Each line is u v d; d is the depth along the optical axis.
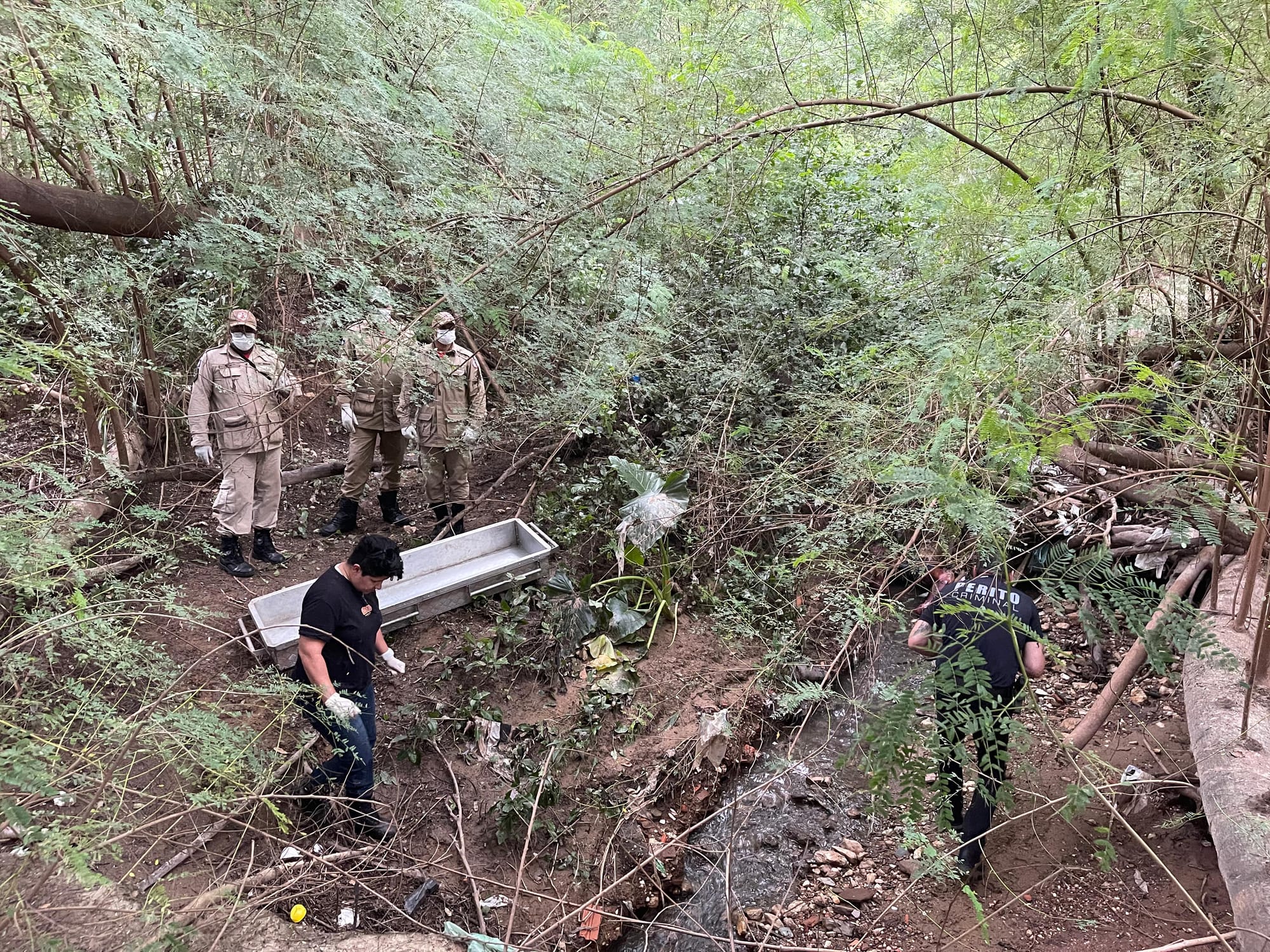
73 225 3.72
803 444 4.80
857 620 3.44
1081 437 2.16
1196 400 2.74
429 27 4.57
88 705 2.38
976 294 3.17
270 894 3.04
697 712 4.61
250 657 4.20
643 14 6.22
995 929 3.28
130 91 3.47
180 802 2.72
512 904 3.35
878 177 6.29
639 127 4.78
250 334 4.58
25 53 2.84
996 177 3.57
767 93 5.33
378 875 3.41
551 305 4.38
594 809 4.01
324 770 3.50
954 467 2.06
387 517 5.73
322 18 3.79
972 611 1.98
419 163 3.90
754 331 5.65
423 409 5.18
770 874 3.84
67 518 3.07
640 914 3.69
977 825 3.42
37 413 4.96
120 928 2.47
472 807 3.83
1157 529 4.48
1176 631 1.78
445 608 4.77
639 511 4.98
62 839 1.86
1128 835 3.55
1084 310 2.67
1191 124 2.99
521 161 4.43
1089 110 3.42
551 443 6.30
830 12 5.46
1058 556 2.07
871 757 1.83
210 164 3.89
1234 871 2.54
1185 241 3.08
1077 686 4.47
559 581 5.02
